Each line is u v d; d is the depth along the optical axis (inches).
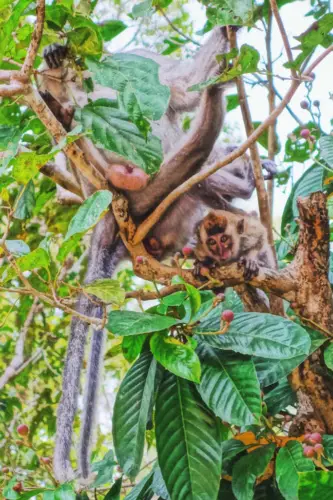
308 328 150.3
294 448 128.8
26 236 242.8
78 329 180.4
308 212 149.6
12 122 190.4
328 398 149.5
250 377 128.3
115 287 133.1
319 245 150.8
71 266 249.9
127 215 161.3
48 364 264.2
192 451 127.6
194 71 205.8
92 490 177.3
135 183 174.6
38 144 179.5
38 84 188.2
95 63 144.4
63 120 174.4
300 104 165.6
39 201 219.1
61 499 123.6
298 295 152.1
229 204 220.8
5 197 134.2
